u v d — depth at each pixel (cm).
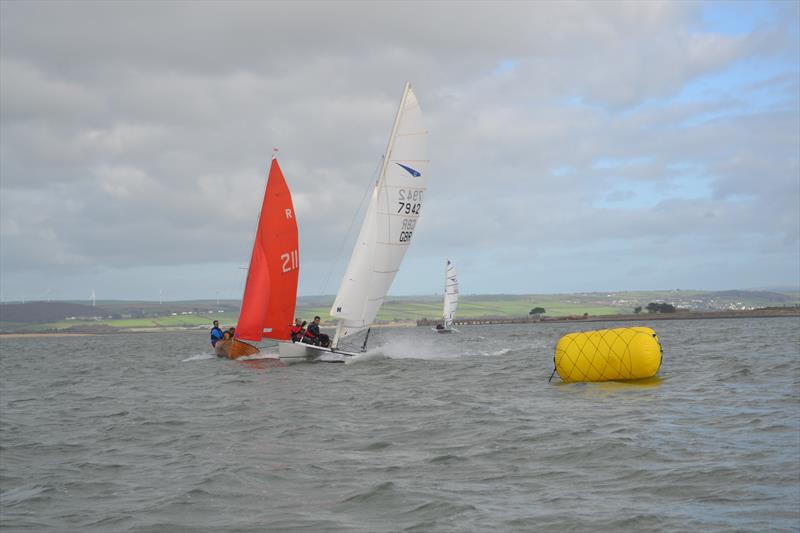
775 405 1516
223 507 878
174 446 1311
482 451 1159
